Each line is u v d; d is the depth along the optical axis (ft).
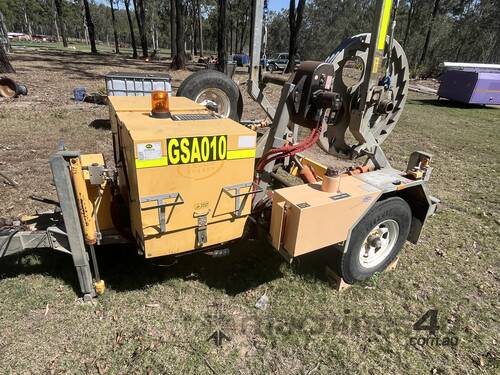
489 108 49.42
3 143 20.17
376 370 7.71
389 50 10.00
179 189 7.40
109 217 8.59
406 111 42.39
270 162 9.53
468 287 10.55
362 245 9.61
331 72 9.21
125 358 7.54
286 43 201.98
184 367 7.41
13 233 8.21
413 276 10.86
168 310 8.86
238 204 8.29
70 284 9.43
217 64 67.15
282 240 8.48
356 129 10.46
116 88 23.03
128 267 10.19
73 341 7.87
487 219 14.75
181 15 67.10
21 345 7.70
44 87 39.42
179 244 7.99
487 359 8.13
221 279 10.04
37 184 15.26
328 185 8.63
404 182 9.62
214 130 7.56
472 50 135.33
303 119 9.50
